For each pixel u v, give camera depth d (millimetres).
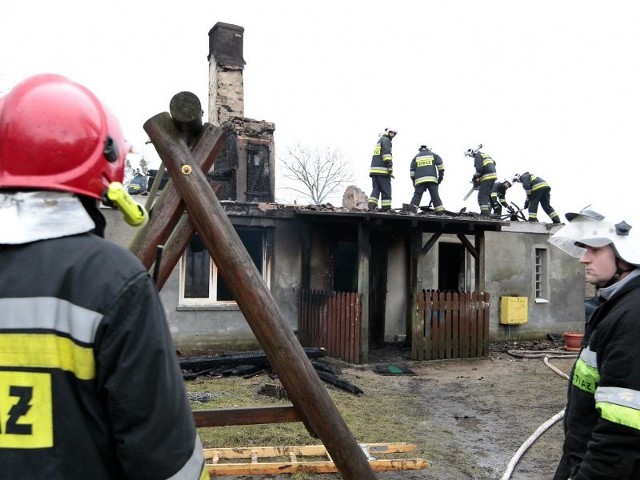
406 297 12398
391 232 12336
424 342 10406
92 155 1352
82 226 1287
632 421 1850
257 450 4945
